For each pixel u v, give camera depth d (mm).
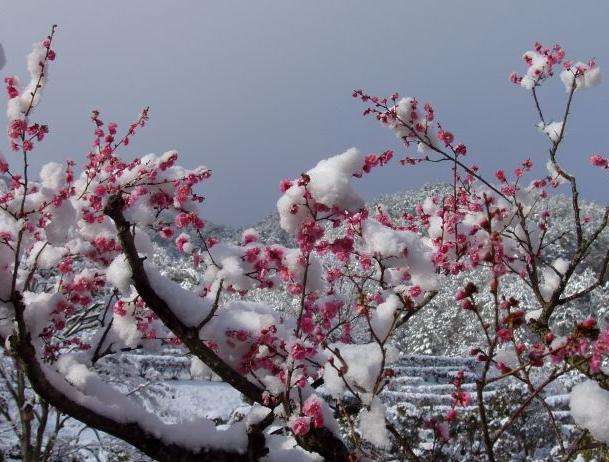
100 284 4254
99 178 4340
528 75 5105
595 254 30234
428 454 8844
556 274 4766
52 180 3977
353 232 3211
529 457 12242
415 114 4895
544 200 5172
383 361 2637
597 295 29219
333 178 2611
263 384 2832
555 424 3184
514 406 10805
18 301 2367
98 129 4586
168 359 20953
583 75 4977
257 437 2568
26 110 3352
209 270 3363
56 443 9516
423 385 23859
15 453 9664
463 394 2885
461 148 4883
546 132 5062
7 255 2994
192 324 2791
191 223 3373
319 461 2656
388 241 2988
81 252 3996
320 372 2920
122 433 2391
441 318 42281
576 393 2244
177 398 16859
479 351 2764
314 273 3189
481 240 4086
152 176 3510
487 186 4988
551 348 2541
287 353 2885
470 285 2785
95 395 2469
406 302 2834
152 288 2707
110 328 3537
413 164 4930
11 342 2326
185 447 2443
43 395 2346
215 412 14438
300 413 2668
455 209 4402
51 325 3600
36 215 3373
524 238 4855
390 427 2744
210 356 2746
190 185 3527
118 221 2584
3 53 2266
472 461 8625
